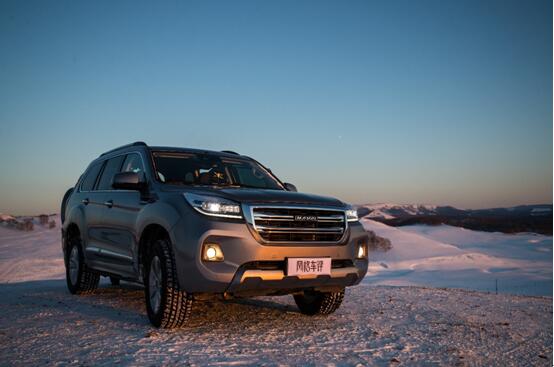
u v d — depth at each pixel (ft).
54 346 13.46
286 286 15.02
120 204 18.85
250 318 17.81
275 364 12.05
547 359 13.43
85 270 22.91
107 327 15.89
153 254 16.10
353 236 16.37
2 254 229.04
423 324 17.40
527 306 22.45
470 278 189.88
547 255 357.41
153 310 16.01
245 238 14.30
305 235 15.31
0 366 11.60
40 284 41.78
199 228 14.32
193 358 12.35
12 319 17.24
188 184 17.83
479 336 15.83
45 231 397.80
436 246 321.93
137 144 20.30
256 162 21.98
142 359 12.21
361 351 13.57
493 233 565.94
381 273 205.67
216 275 14.02
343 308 20.45
